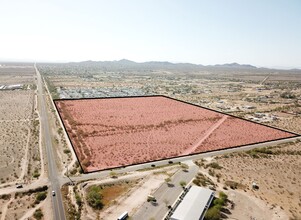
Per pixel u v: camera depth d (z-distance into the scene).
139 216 60.16
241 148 109.69
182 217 57.47
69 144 108.12
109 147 106.44
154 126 137.38
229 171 85.81
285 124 151.00
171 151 104.50
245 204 66.81
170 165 90.00
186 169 86.38
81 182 76.19
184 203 62.47
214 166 89.06
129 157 96.94
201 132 130.62
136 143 112.25
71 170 84.50
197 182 76.62
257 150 105.44
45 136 117.50
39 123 137.50
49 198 67.88
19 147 104.31
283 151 105.94
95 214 60.91
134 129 131.12
